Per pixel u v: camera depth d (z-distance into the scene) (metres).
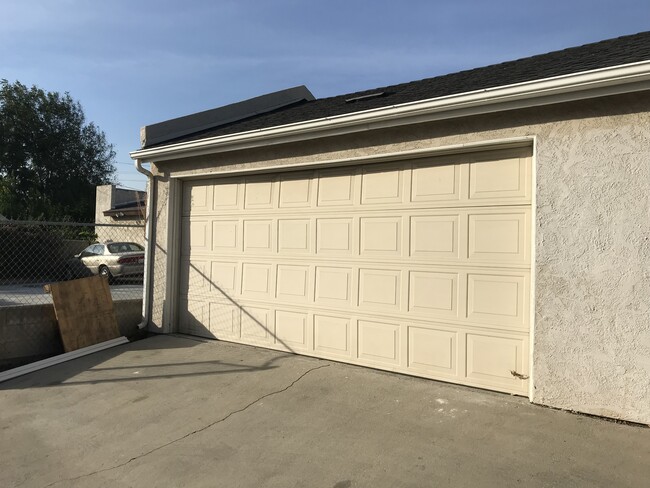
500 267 4.42
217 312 6.61
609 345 3.69
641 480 2.88
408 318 4.93
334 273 5.50
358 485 2.97
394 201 5.08
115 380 5.12
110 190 21.38
